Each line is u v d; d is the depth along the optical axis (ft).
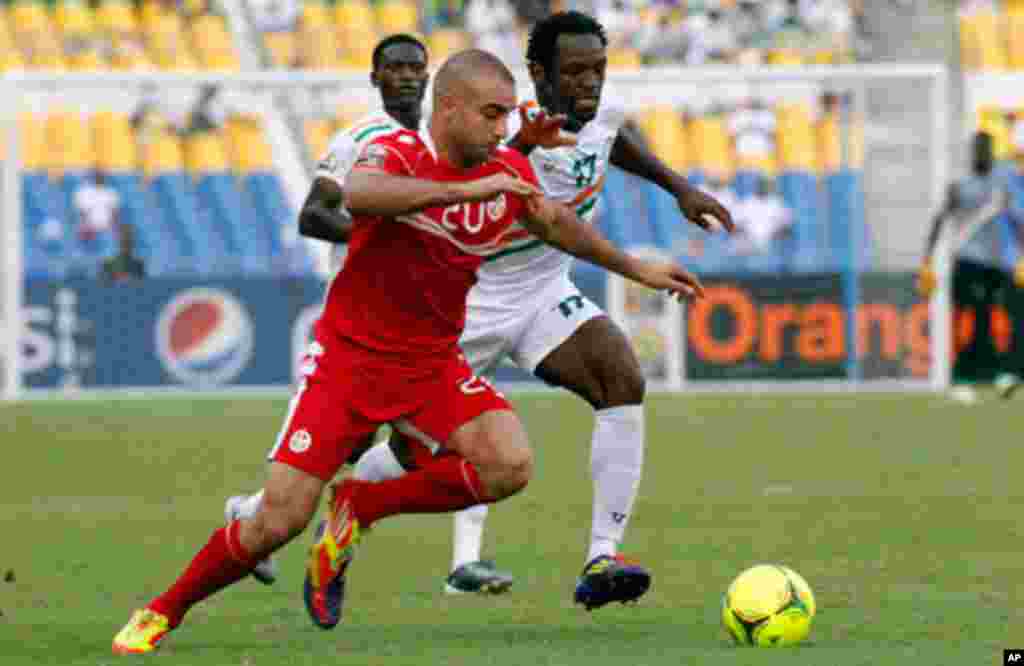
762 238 245.24
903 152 242.37
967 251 226.79
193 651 68.90
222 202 259.60
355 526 68.95
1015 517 114.83
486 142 64.54
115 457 159.53
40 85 229.45
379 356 67.62
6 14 307.17
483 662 65.31
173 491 134.92
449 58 65.21
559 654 67.15
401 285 66.90
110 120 264.31
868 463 150.30
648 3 305.94
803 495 128.36
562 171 82.79
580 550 102.37
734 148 265.54
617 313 230.68
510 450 68.69
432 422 69.31
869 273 235.61
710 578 90.38
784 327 233.55
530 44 81.10
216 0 312.71
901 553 98.73
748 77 237.86
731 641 70.54
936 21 307.58
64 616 79.51
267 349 226.99
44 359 223.51
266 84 237.66
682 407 208.03
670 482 137.49
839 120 242.17
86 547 104.83
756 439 171.63
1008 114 297.53
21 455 161.38
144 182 263.29
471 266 67.67
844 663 64.23
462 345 85.10
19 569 95.61
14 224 223.51
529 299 84.48
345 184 63.72
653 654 66.74
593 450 80.84
